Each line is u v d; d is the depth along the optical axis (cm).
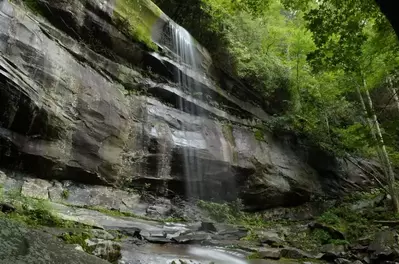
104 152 1139
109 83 1273
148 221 1071
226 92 1838
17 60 959
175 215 1266
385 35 1110
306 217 1795
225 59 1853
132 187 1225
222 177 1534
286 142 1997
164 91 1474
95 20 1293
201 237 966
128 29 1400
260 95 2009
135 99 1353
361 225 1438
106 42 1331
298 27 2075
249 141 1750
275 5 2109
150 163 1288
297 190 1845
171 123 1433
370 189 2203
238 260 826
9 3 995
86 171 1071
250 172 1647
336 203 1938
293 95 2102
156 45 1495
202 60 1734
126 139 1236
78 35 1242
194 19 1830
